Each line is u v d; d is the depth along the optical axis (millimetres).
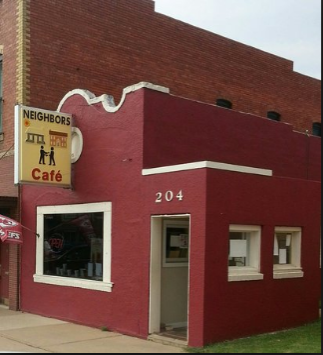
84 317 11031
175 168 9281
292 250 10672
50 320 11648
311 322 10695
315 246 10953
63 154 11406
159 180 9578
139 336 9656
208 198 8773
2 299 14148
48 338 9680
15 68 13547
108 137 10797
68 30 14336
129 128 10320
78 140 11531
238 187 9328
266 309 9688
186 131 10797
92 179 11102
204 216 8719
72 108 11766
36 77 13500
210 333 8648
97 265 10898
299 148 13883
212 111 11430
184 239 10328
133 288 9898
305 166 14000
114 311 10281
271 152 12922
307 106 21828
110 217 10570
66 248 11852
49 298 12125
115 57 15398
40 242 12555
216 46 18422
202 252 8688
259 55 19953
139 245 9852
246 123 12281
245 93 19219
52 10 14039
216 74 18281
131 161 10203
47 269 12398
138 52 16031
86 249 11266
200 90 17656
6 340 9562
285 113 20719
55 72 13914
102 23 15195
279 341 8766
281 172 13188
